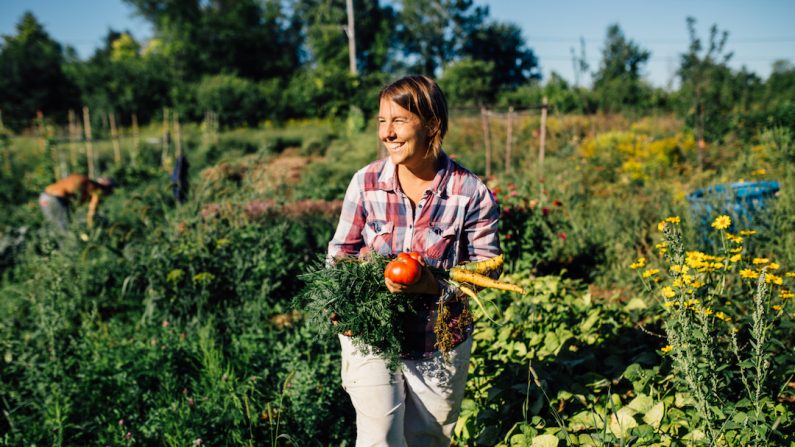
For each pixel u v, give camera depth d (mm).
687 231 5055
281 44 51188
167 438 2979
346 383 2164
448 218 2062
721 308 2754
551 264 5809
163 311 4574
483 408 2920
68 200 7543
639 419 2586
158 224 5605
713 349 2434
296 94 30875
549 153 13672
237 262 4895
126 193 11500
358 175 2145
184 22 44219
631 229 5988
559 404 2895
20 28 54969
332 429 3092
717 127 11680
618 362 3076
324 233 6027
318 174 11234
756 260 2721
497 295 4156
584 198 7816
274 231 5398
